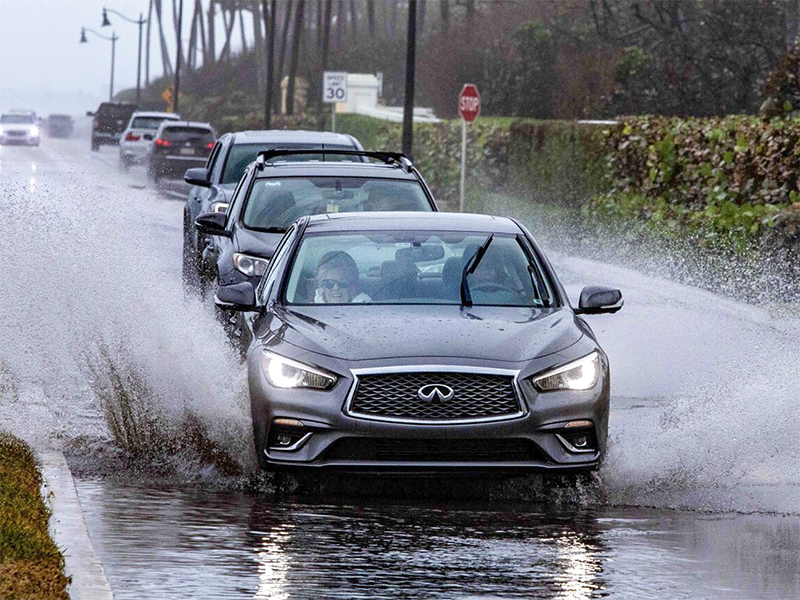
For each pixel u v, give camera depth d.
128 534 21.33
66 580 17.78
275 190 42.97
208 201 51.09
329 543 21.08
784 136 63.00
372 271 28.41
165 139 119.31
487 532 22.14
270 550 20.53
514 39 156.88
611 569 19.83
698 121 72.44
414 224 29.97
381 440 24.30
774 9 114.94
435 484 25.88
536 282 28.36
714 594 18.58
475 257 28.53
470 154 111.69
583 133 86.94
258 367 25.45
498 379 24.50
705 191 69.00
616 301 28.53
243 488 25.73
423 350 24.75
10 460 25.83
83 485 25.28
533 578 19.19
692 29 120.56
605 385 25.47
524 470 24.50
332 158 53.78
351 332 25.47
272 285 29.00
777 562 20.48
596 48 146.25
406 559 20.14
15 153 177.75
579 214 80.81
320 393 24.53
